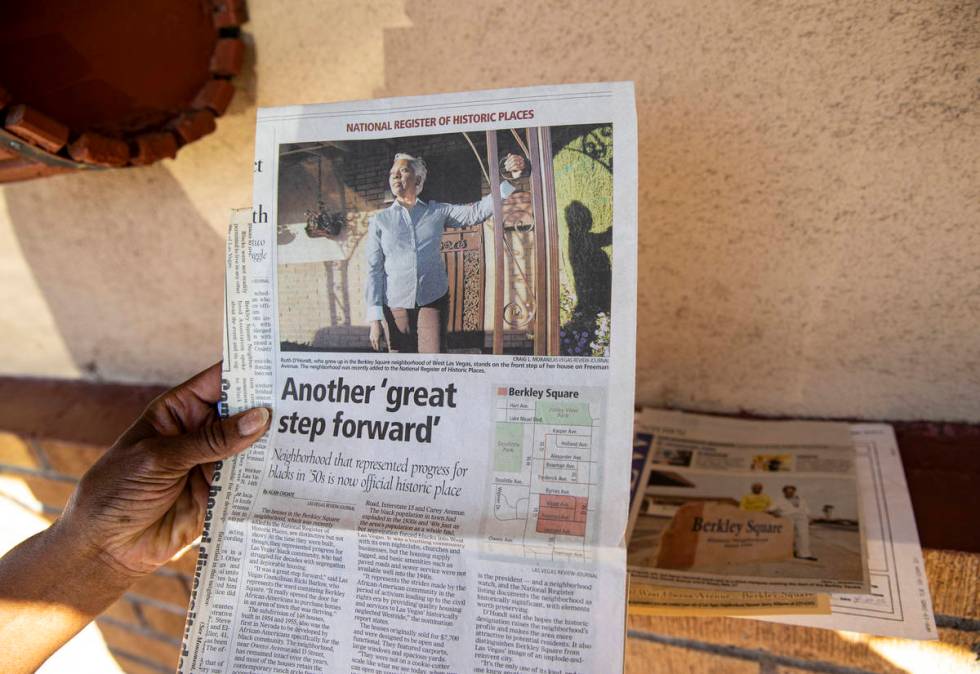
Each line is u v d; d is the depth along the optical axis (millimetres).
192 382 591
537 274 507
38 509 1101
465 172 514
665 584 600
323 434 539
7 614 553
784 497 679
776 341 742
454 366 523
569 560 484
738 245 707
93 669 1247
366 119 525
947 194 615
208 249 917
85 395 1096
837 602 583
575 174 497
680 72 646
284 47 755
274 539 528
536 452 504
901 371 712
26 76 580
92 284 1028
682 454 747
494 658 485
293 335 548
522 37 676
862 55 588
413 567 506
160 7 636
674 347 788
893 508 651
